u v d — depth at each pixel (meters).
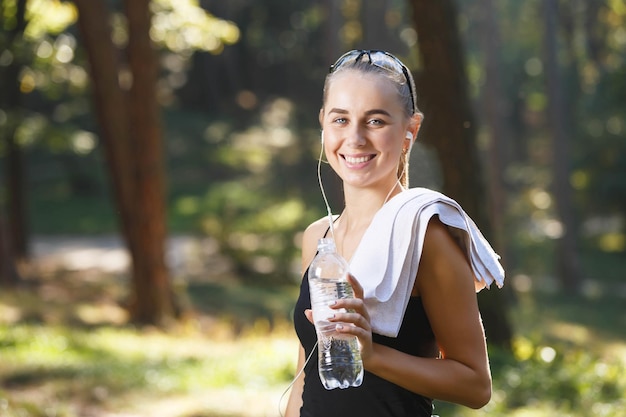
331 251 2.28
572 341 17.67
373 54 2.41
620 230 35.31
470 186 10.53
